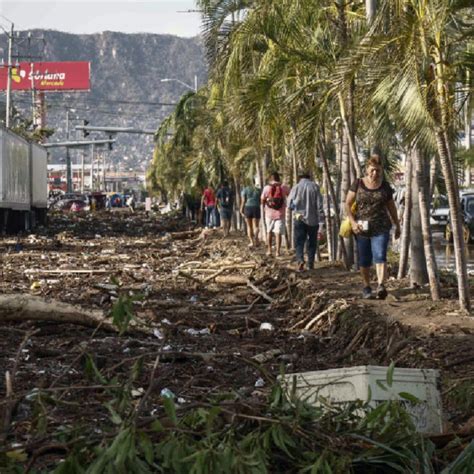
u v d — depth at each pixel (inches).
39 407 294.0
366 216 748.6
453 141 683.4
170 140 3105.3
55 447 272.4
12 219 2225.6
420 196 738.8
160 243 1881.2
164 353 316.5
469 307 660.1
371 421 298.4
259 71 1103.0
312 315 729.6
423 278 848.9
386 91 697.6
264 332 689.0
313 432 289.7
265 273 1034.7
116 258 1398.9
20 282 1037.8
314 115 962.1
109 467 256.4
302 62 1019.9
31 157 2425.0
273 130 1135.6
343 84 747.4
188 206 3070.9
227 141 1669.5
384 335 600.1
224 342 636.7
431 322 605.6
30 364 510.0
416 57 660.7
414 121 665.6
